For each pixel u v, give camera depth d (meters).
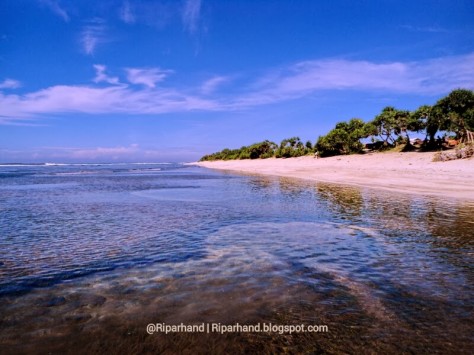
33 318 5.58
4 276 7.61
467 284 6.89
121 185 34.72
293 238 10.88
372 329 5.10
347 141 79.12
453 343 4.69
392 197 19.70
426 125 67.75
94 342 4.83
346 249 9.52
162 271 7.88
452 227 11.93
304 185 30.38
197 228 12.57
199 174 59.91
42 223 13.80
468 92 59.44
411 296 6.31
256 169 69.75
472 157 40.84
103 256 9.13
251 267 8.07
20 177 53.31
